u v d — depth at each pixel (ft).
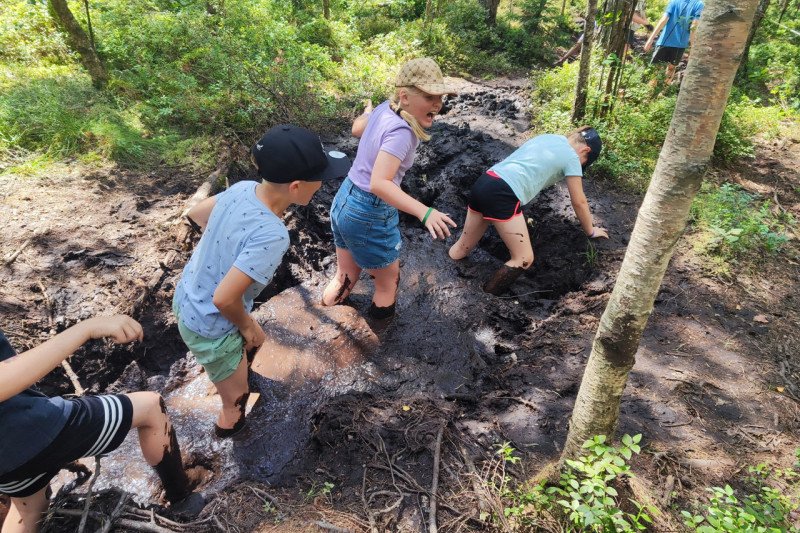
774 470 8.33
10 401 5.84
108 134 16.33
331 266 13.87
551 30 40.98
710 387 9.93
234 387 8.70
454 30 34.22
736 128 19.38
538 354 11.00
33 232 12.85
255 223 7.17
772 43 29.78
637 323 6.18
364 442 8.65
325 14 32.14
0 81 18.19
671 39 22.56
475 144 18.79
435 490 7.70
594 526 6.68
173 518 7.56
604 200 16.03
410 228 15.48
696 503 7.64
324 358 11.02
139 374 10.69
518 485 7.93
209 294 7.63
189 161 16.33
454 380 10.53
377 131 9.38
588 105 19.76
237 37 24.03
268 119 19.11
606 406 6.88
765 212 14.85
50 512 7.02
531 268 14.37
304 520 7.38
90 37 19.79
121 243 12.96
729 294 12.41
